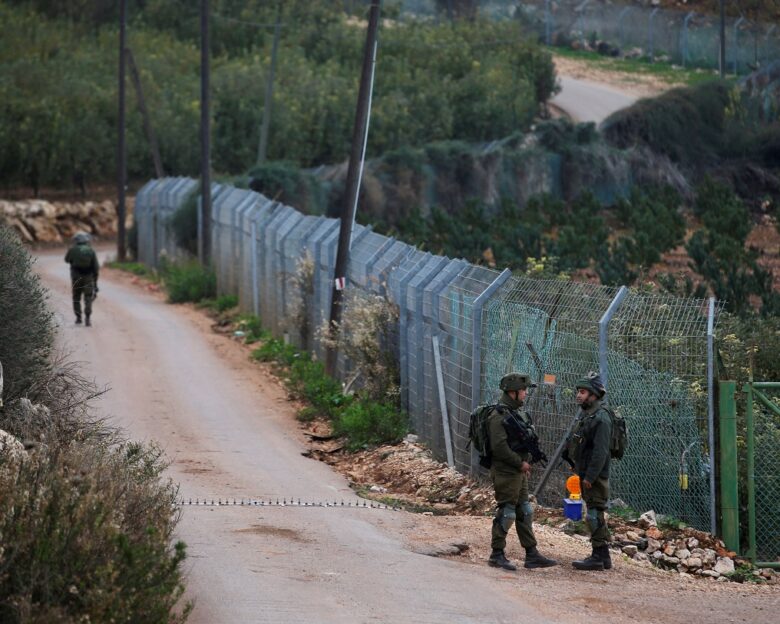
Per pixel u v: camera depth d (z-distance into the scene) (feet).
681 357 155.33
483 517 157.89
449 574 121.80
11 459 102.27
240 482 172.65
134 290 458.09
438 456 194.08
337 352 258.78
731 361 168.55
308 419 230.27
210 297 414.41
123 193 578.66
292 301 300.40
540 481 159.53
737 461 156.46
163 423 217.56
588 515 131.95
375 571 120.37
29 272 165.89
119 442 170.81
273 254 325.42
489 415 128.36
